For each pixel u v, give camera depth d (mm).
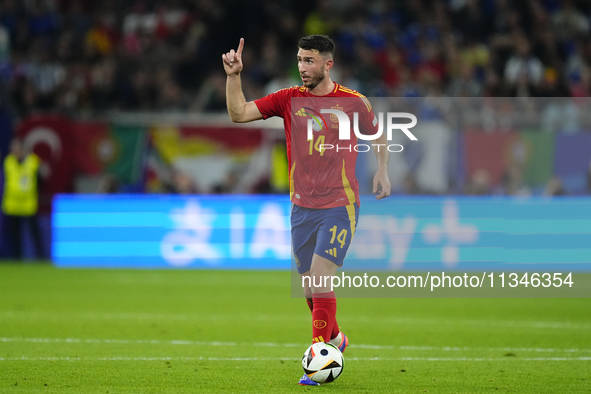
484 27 73875
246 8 70188
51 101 63312
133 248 52938
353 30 71062
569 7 75250
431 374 20391
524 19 73750
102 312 32750
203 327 29031
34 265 52594
